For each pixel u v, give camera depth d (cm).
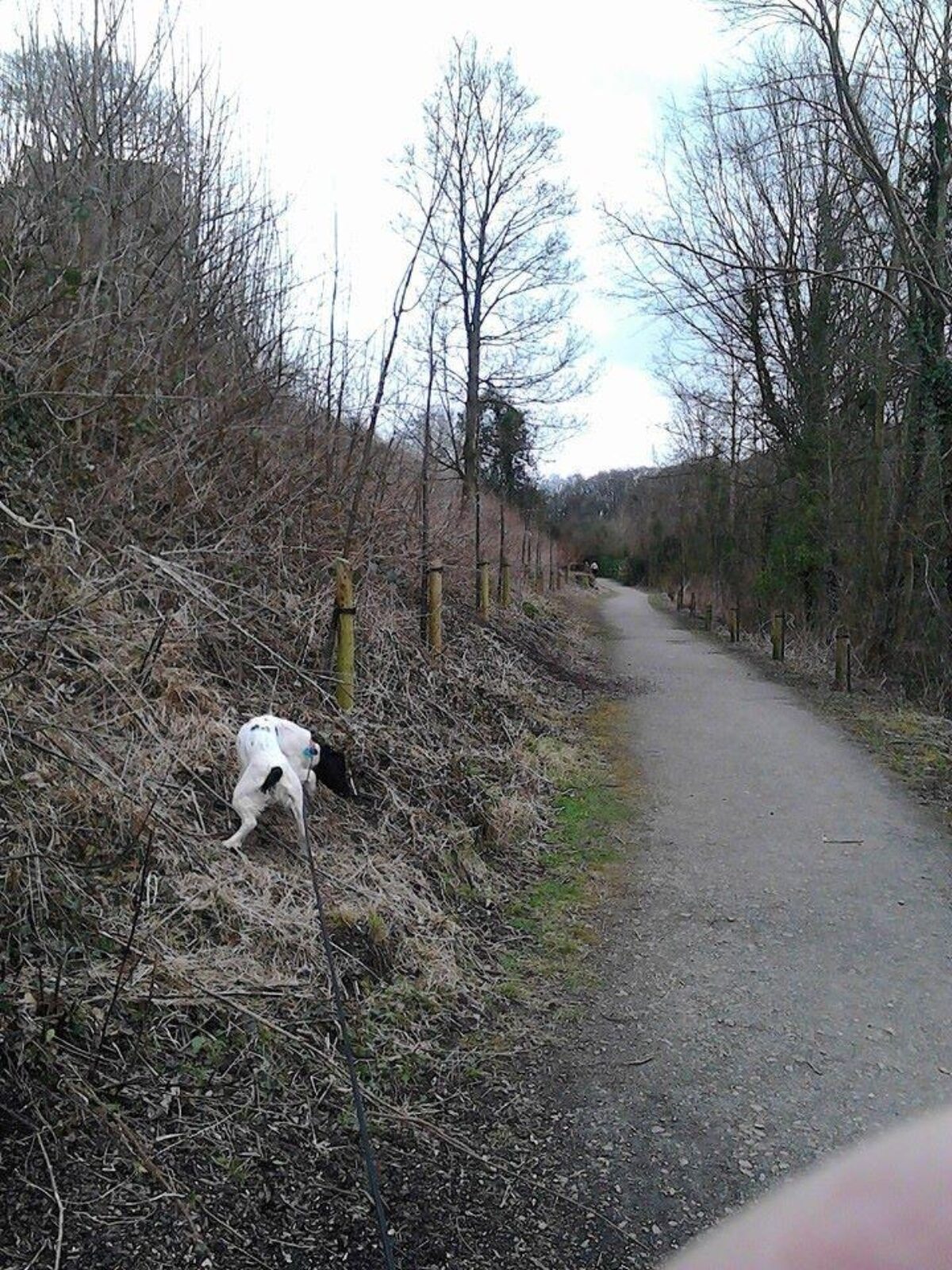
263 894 517
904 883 689
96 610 531
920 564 1733
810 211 2280
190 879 495
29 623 427
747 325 2462
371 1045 442
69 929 381
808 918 622
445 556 1432
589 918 623
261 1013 429
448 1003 493
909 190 1683
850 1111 412
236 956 461
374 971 493
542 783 903
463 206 2641
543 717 1179
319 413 1040
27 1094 341
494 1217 348
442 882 625
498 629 1580
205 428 787
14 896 372
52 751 387
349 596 791
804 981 535
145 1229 322
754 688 1625
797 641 2183
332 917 515
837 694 1588
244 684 729
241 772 592
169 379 718
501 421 3231
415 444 1510
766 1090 429
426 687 976
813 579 2225
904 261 1543
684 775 990
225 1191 345
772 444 2530
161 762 558
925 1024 488
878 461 1873
